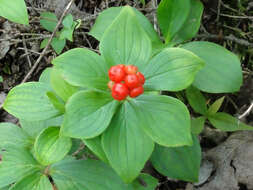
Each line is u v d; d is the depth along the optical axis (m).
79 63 0.19
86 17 0.33
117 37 0.19
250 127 0.25
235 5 0.31
